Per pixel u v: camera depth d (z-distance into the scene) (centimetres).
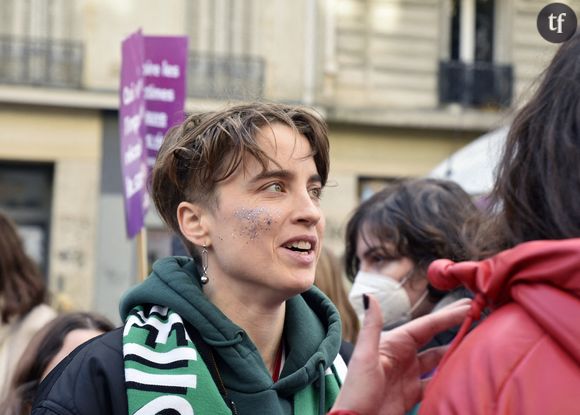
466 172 488
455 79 1392
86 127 1304
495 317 115
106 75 1309
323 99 1359
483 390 108
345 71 1373
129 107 320
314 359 182
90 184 1299
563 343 107
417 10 1390
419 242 260
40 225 1311
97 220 1293
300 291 175
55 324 271
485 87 1354
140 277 314
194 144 181
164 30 1322
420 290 264
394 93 1383
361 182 1383
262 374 176
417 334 139
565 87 119
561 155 117
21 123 1291
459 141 1391
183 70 342
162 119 343
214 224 179
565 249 109
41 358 264
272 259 173
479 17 1373
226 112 181
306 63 1358
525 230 121
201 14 1330
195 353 173
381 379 126
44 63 1295
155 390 169
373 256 268
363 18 1378
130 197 317
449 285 127
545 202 119
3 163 1302
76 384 171
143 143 315
